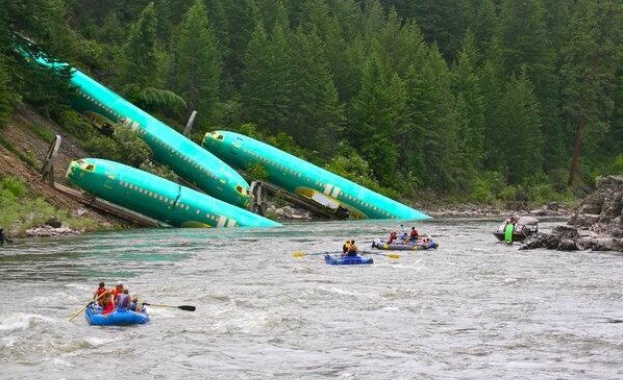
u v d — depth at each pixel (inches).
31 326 1582.2
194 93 6545.3
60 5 5748.0
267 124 7022.6
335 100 7135.8
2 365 1317.7
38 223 3750.0
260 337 1514.5
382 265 2677.2
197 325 1616.6
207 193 5142.7
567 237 3299.7
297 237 3784.5
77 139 5128.0
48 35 4928.6
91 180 4276.6
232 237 3737.7
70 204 4254.4
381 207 5757.9
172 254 2935.5
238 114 6889.8
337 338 1507.1
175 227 4441.4
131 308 1675.7
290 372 1279.5
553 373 1268.5
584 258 2910.9
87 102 5364.2
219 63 7086.6
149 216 4419.3
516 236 3641.7
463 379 1238.9
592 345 1450.5
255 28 7288.4
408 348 1433.3
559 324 1636.3
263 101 6870.1
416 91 7760.8
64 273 2378.2
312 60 7126.0
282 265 2645.2
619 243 3211.1
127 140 5054.1
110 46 6811.0
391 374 1267.2
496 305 1856.5
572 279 2313.0
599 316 1726.1
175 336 1519.4
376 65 7455.7
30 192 4087.1
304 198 5713.6
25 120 4877.0
